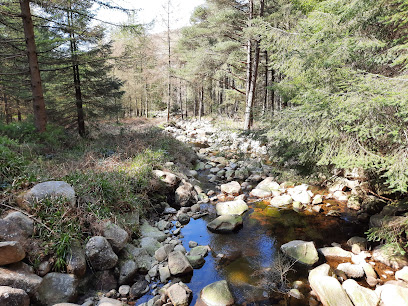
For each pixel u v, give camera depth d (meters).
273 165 9.55
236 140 14.10
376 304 3.07
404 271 3.60
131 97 30.03
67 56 9.29
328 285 3.29
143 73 23.88
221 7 13.36
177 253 4.05
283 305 3.27
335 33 4.23
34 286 2.80
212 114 27.80
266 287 3.61
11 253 2.74
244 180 8.62
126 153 7.21
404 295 3.01
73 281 3.11
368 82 3.20
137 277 3.74
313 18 4.63
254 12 12.62
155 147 8.77
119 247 3.76
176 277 3.78
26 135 7.14
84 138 9.57
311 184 7.46
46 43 8.84
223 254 4.44
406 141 3.01
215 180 8.52
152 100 33.00
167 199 6.40
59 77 10.29
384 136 3.25
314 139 3.94
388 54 3.52
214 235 5.10
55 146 7.18
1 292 2.46
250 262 4.21
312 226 5.41
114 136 9.82
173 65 23.02
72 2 7.59
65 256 3.23
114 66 10.29
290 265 4.06
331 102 3.57
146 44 19.59
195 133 18.59
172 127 21.42
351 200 6.26
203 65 14.98
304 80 5.21
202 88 24.44
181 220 5.59
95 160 5.87
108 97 10.99
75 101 10.18
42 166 4.92
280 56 5.59
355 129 3.18
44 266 3.04
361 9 3.69
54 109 10.48
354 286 3.30
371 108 3.02
